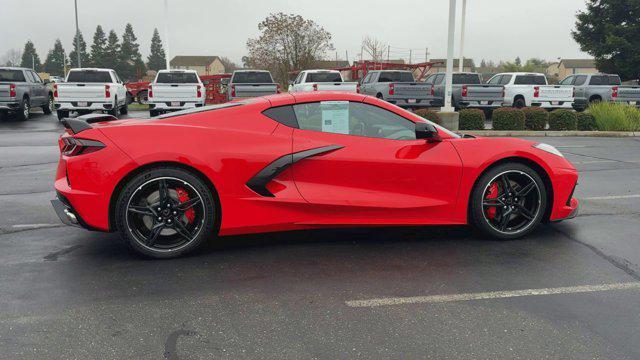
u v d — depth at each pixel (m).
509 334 2.92
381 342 2.83
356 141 4.39
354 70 34.16
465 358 2.67
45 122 18.11
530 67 66.75
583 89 24.41
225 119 4.26
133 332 2.93
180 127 4.13
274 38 38.72
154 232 4.05
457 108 22.05
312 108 4.39
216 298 3.40
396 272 3.88
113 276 3.77
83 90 17.70
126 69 112.75
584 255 4.28
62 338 2.85
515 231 4.67
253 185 4.18
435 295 3.46
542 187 4.65
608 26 36.78
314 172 4.31
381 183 4.41
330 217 4.37
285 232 4.91
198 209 4.12
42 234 4.79
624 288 3.59
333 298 3.41
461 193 4.54
